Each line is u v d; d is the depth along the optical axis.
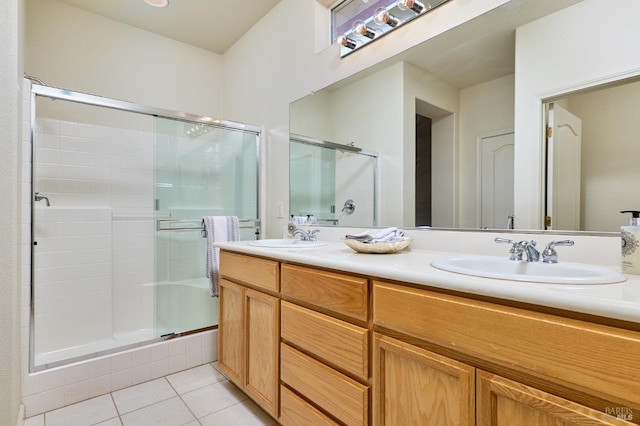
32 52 2.24
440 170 1.50
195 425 1.50
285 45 2.38
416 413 0.88
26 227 1.60
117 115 2.46
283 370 1.35
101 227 2.35
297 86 2.28
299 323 1.27
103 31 2.53
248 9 2.50
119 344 2.26
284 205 2.39
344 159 1.94
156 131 2.46
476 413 0.76
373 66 1.79
